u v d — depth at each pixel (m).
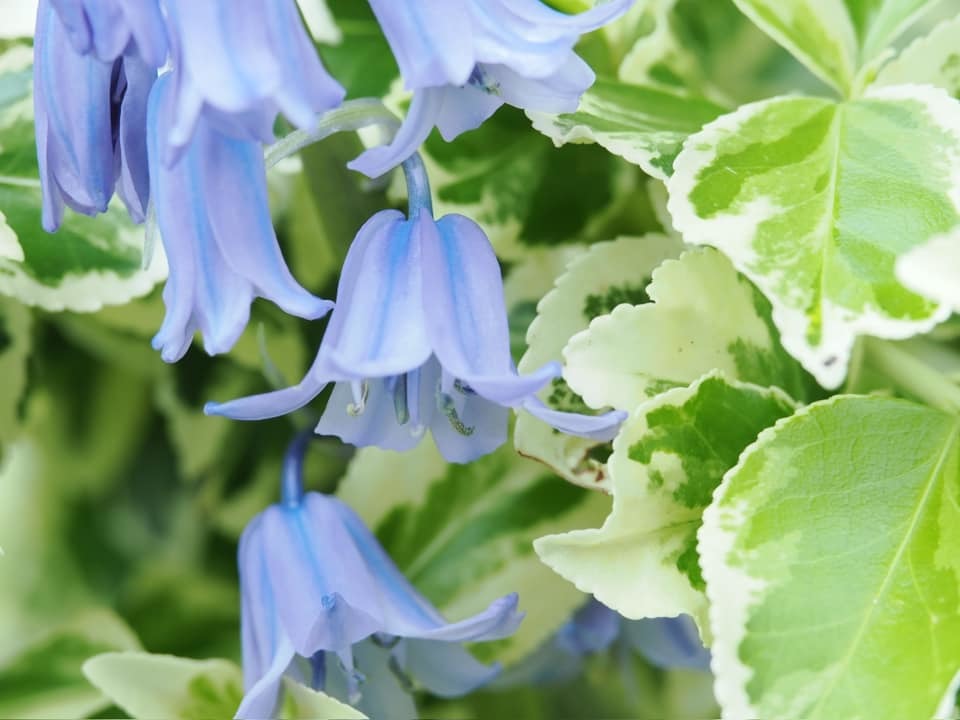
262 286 0.21
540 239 0.26
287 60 0.20
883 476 0.22
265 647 0.23
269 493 0.29
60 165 0.22
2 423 0.27
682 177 0.22
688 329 0.23
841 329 0.21
